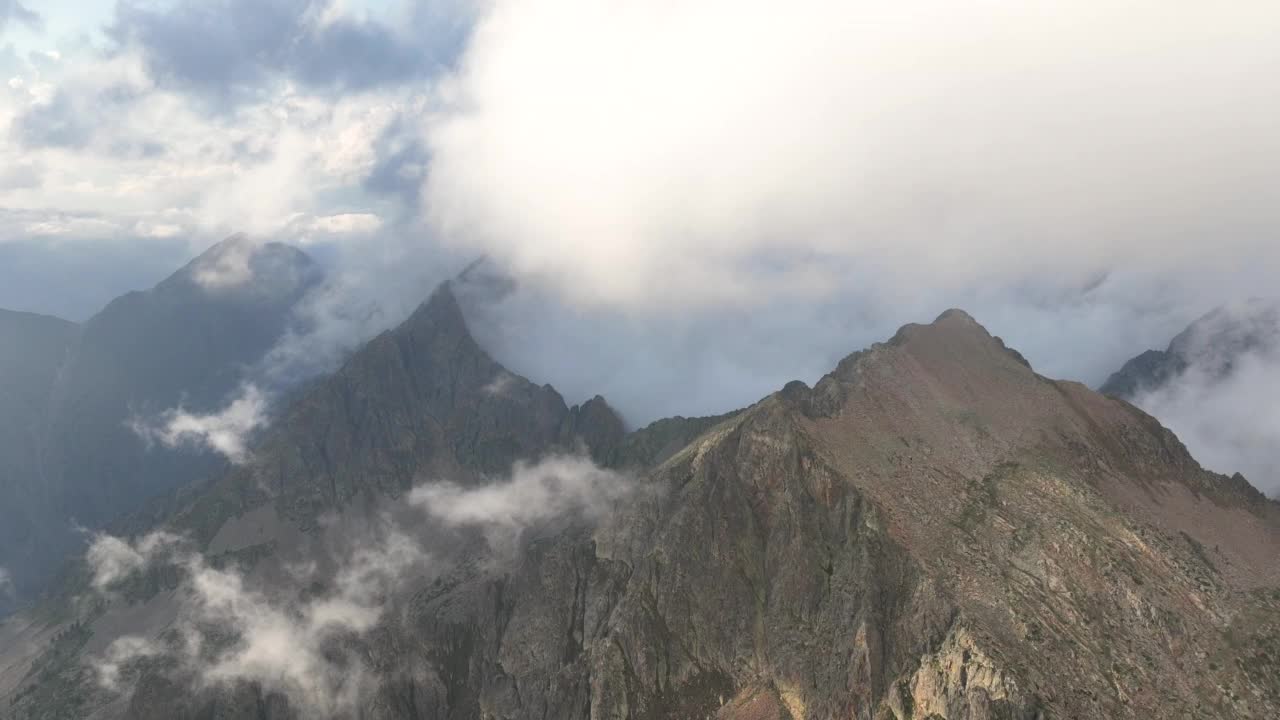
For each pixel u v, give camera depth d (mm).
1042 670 123750
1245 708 125250
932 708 126500
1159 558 146250
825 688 143750
